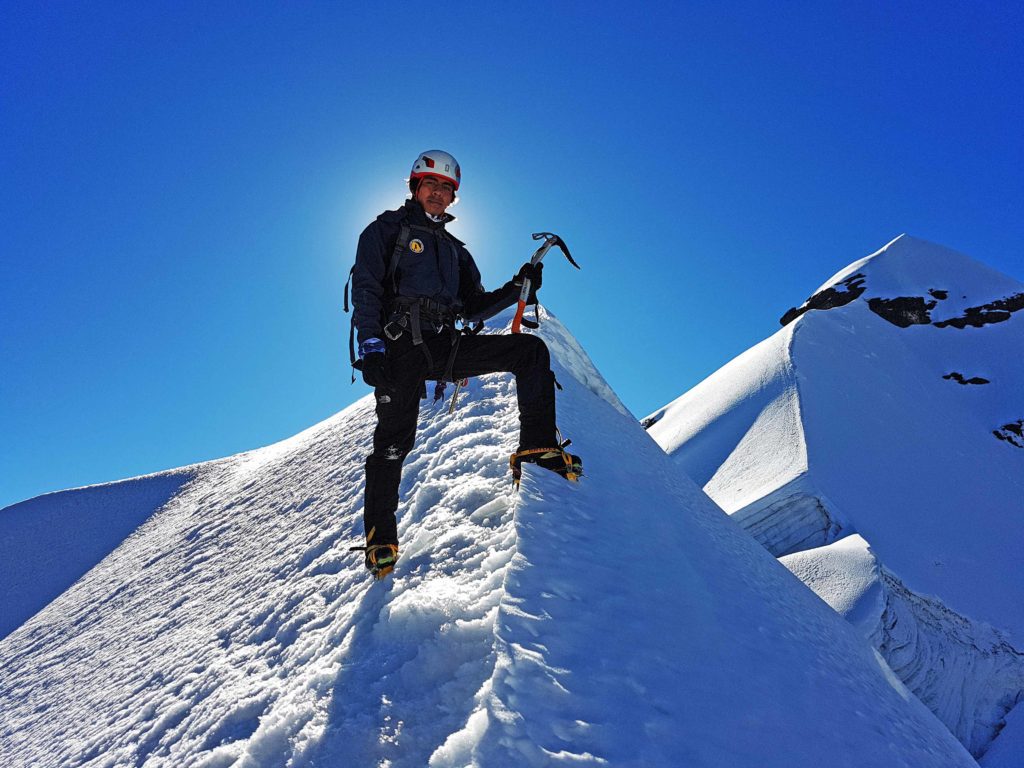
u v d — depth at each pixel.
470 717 2.02
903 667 30.14
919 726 4.14
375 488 3.51
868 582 33.53
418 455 5.57
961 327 103.69
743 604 3.72
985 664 32.94
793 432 69.25
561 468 3.64
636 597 2.85
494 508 3.61
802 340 87.31
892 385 85.25
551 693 2.05
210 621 5.16
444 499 4.16
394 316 3.30
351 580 3.95
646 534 3.71
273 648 3.74
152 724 3.72
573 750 1.85
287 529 6.66
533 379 3.57
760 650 3.14
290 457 11.25
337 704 2.58
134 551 11.91
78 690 5.70
